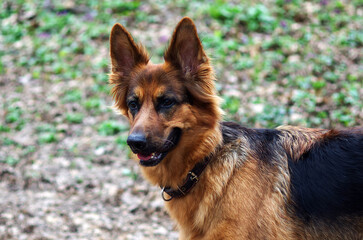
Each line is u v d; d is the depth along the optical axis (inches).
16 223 221.5
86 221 226.8
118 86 169.9
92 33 433.4
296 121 285.3
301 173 153.9
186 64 154.8
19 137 317.4
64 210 237.3
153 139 147.3
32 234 212.8
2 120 337.4
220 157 156.0
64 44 428.1
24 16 470.6
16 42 438.9
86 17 459.8
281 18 426.9
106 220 228.5
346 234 148.6
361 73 333.1
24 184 266.7
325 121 282.2
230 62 364.8
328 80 329.1
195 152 154.4
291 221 151.6
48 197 252.5
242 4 451.8
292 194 152.6
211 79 155.9
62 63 403.9
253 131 163.9
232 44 385.4
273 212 149.6
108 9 468.1
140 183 264.8
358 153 150.6
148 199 248.7
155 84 153.8
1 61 412.2
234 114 301.4
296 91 318.0
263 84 337.1
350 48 367.9
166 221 230.1
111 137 314.3
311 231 151.0
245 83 340.5
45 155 297.3
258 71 350.6
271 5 446.9
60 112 345.1
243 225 147.7
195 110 153.9
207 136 154.5
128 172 274.4
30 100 360.2
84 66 397.1
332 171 150.4
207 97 153.9
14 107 350.0
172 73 154.6
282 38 390.6
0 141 311.6
